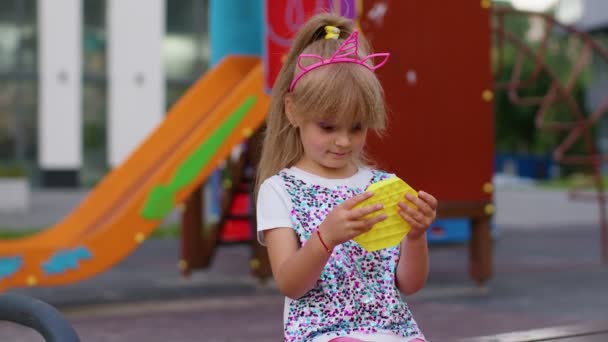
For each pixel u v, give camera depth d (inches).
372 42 397.4
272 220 121.7
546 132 1806.1
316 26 127.3
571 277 506.0
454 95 416.2
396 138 402.3
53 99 1334.9
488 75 423.8
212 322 357.1
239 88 405.7
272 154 128.3
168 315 374.6
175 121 472.4
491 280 491.2
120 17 1369.3
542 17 573.0
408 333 120.6
